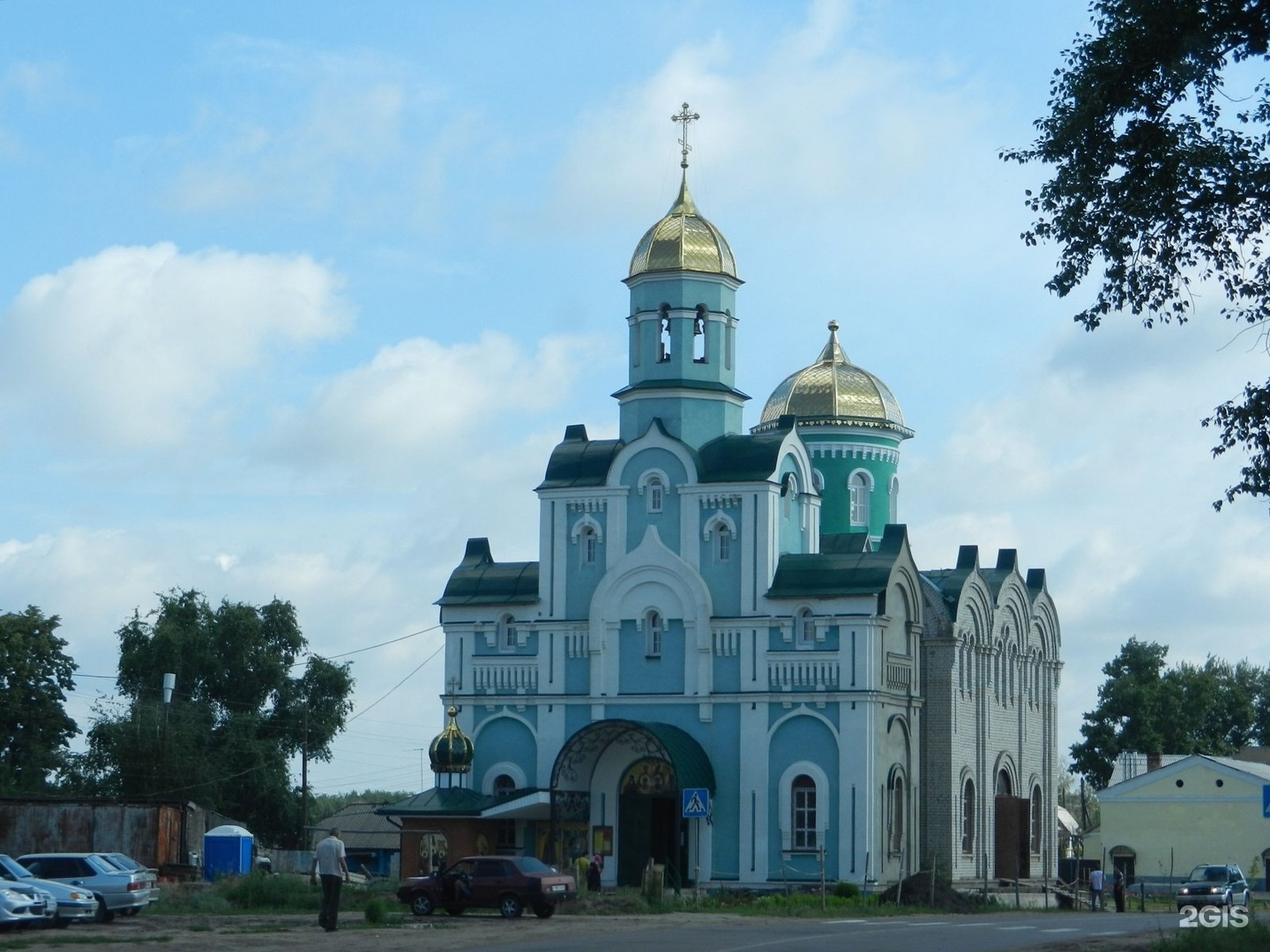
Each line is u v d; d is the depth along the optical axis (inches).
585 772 2977.4
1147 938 1653.5
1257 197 1315.2
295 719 4163.4
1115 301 1364.4
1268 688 5787.4
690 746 2896.2
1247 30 1284.4
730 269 3115.2
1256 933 1491.1
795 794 2878.9
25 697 3624.5
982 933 1801.2
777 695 2901.1
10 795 3348.9
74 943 1571.1
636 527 3031.5
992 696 3307.1
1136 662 4950.8
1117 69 1307.8
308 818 4183.1
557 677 3041.3
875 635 2874.0
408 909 2255.2
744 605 2942.9
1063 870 3757.4
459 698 3090.6
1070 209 1339.8
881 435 3560.5
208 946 1553.9
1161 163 1320.1
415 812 2933.1
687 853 2913.4
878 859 2829.7
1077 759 4923.7
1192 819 3784.5
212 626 4180.6
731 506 2974.9
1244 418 1348.4
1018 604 3457.2
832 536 3166.8
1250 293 1346.0
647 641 2997.0
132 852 2893.7
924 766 3090.6
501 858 2159.2
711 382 3065.9
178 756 3878.0
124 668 4104.3
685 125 3201.3
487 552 3221.0
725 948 1526.8
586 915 2226.9
